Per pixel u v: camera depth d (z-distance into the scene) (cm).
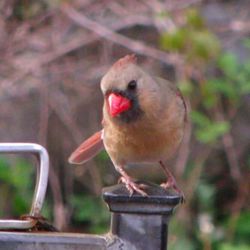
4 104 1203
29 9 1211
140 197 447
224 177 1216
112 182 1209
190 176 1171
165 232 449
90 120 1208
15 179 1131
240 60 1183
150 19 1204
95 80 1206
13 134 1198
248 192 1199
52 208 1200
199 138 1080
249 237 1155
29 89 1204
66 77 1205
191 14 1055
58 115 1208
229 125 1142
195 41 1041
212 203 1192
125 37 1216
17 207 1146
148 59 1186
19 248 435
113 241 447
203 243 1142
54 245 438
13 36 1204
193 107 1138
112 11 1227
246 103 1201
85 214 1194
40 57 1198
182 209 1159
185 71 1104
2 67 1202
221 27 1218
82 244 442
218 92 1172
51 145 1209
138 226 448
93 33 1198
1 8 1203
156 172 1164
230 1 1270
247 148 1211
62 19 1211
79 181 1217
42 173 461
